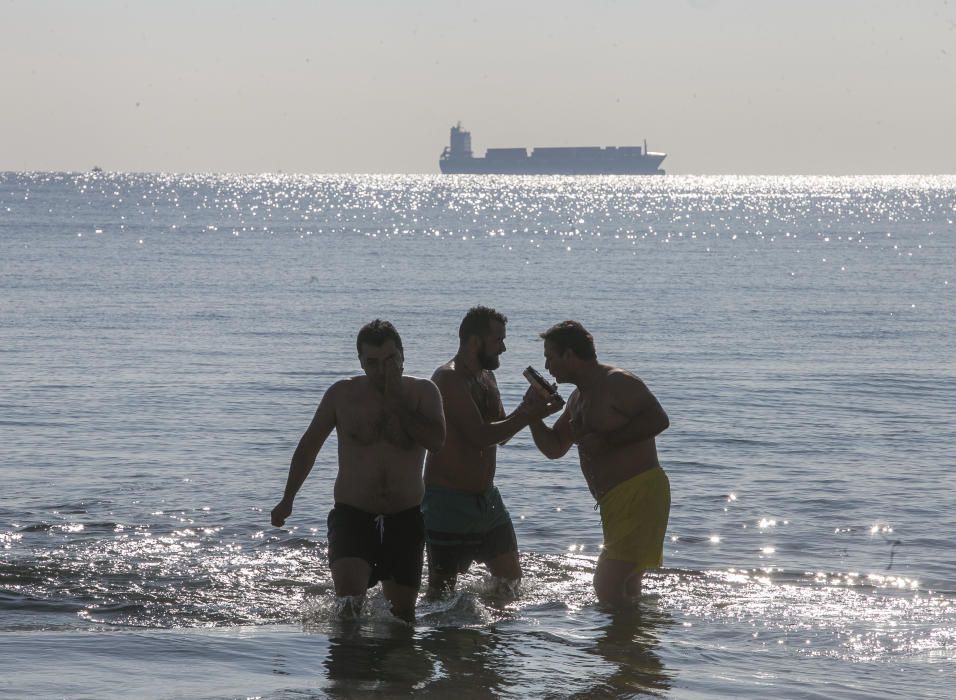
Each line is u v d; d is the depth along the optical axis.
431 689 13.83
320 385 45.84
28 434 34.22
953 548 22.38
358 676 14.30
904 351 59.28
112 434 34.47
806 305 85.25
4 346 56.62
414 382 17.00
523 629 16.86
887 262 140.75
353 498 16.86
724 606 18.28
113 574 19.64
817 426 37.56
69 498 25.73
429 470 18.98
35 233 182.00
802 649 15.92
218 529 23.16
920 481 28.97
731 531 23.66
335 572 16.72
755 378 49.16
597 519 24.70
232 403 41.00
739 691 13.97
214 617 17.36
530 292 94.69
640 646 15.99
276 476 28.72
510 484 28.17
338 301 84.62
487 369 18.94
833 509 25.73
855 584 19.81
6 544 21.58
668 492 18.33
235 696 13.30
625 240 188.88
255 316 73.38
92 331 63.88
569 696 13.69
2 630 16.33
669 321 72.94
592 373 18.36
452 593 19.00
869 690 14.06
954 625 17.25
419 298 87.88
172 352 55.62
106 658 14.84
